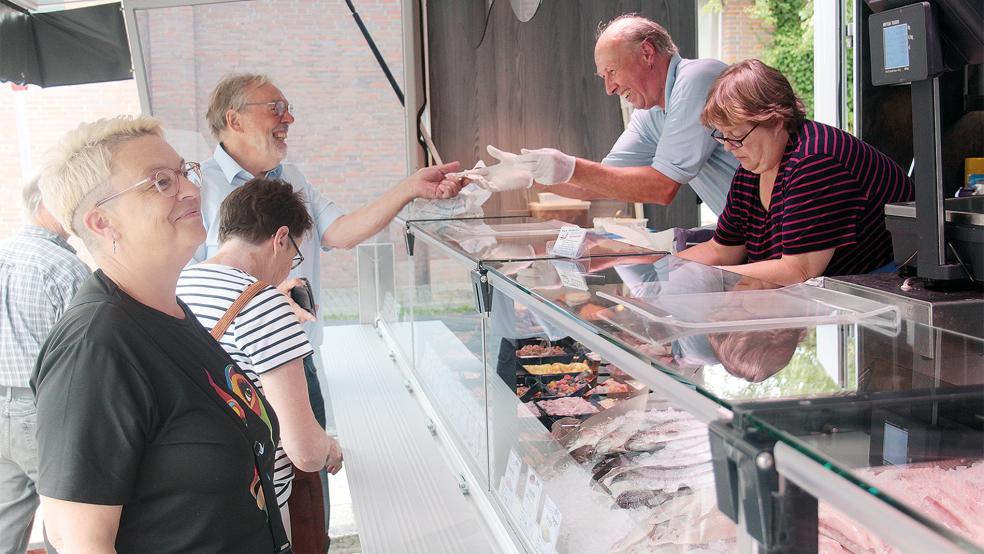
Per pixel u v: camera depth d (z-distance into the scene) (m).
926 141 1.50
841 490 0.59
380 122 4.17
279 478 1.80
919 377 0.82
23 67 3.76
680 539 1.05
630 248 1.98
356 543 2.81
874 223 1.97
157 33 3.86
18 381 2.45
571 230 2.00
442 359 2.52
